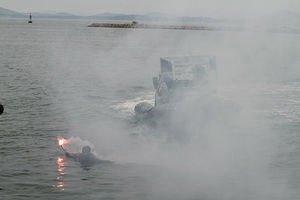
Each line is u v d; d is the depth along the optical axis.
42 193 11.66
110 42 110.06
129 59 62.97
